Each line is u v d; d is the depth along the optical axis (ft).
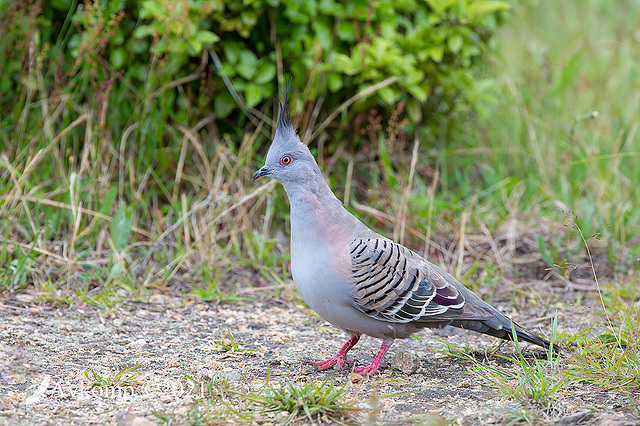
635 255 37.14
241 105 39.37
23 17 38.34
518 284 35.86
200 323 30.50
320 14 38.34
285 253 37.93
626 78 51.75
